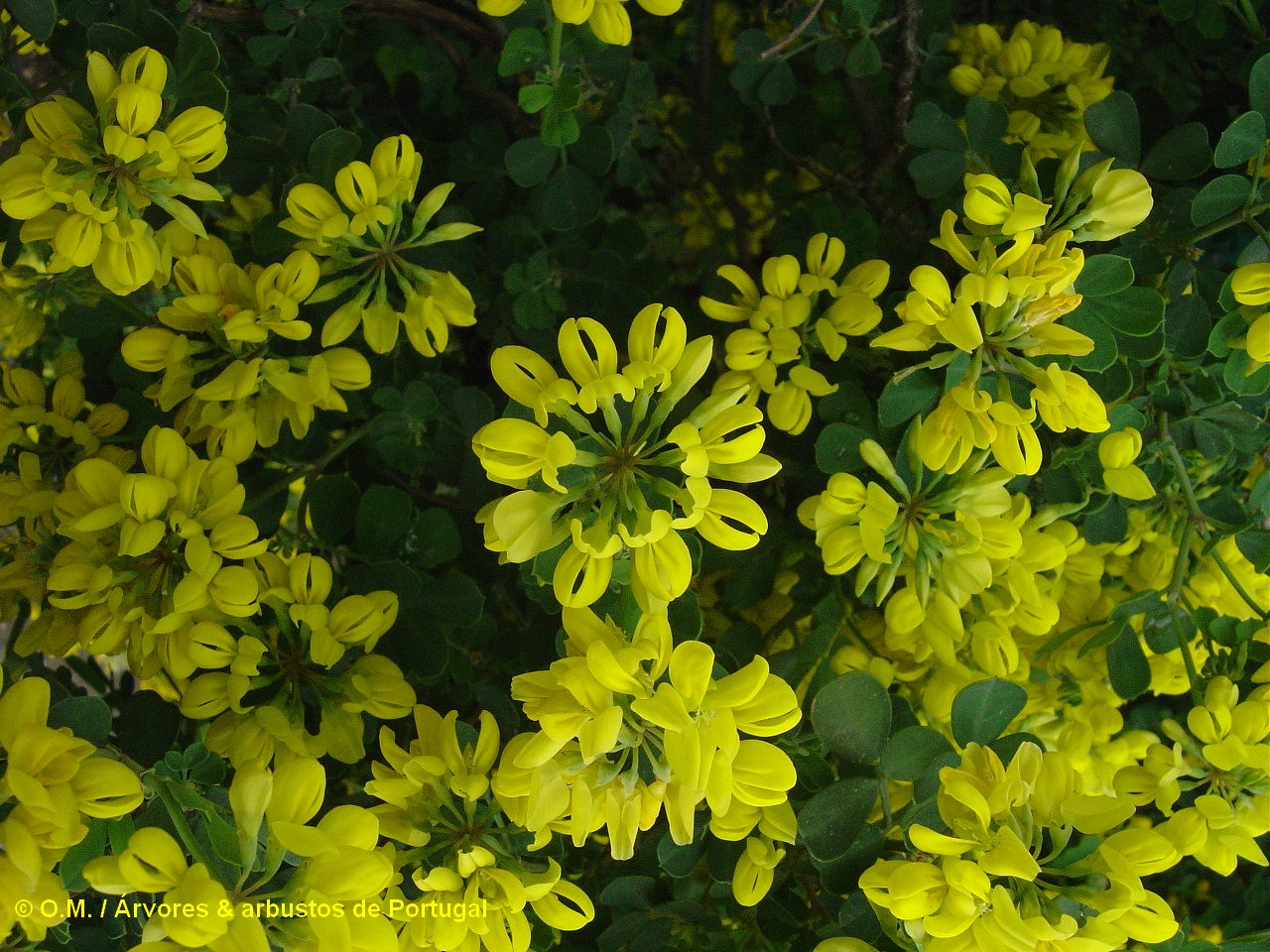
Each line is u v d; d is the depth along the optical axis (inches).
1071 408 5.7
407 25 9.4
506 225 7.8
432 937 5.3
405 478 7.7
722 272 6.6
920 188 6.8
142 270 5.9
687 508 5.1
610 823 5.2
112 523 5.6
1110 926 5.4
